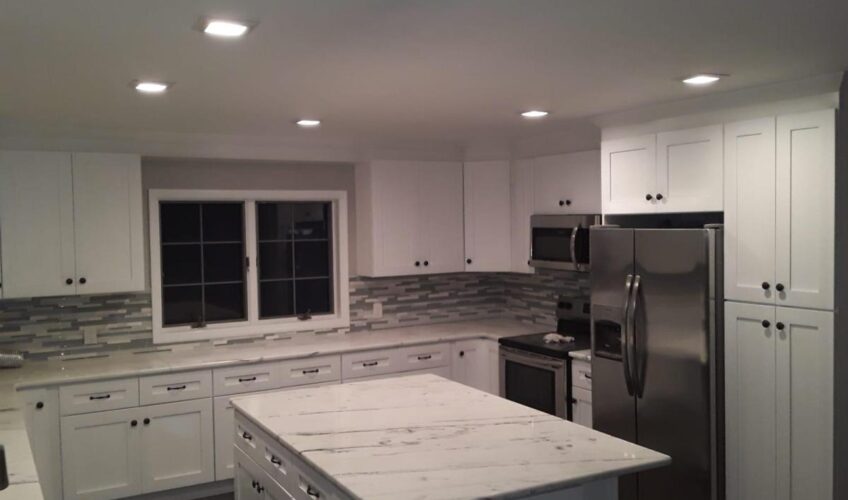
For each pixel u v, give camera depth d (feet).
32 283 14.01
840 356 10.51
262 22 7.25
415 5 6.81
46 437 13.41
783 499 11.14
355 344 16.71
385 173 17.63
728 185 11.82
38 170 14.02
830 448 10.51
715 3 6.89
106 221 14.66
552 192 16.65
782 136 11.02
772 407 11.25
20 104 11.63
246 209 17.24
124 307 15.83
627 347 12.72
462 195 18.57
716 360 11.82
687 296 11.89
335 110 12.69
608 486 7.85
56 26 7.27
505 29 7.67
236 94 11.03
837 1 6.87
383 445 8.49
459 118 13.88
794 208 10.89
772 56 9.09
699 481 11.84
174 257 16.65
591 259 13.69
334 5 6.76
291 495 8.89
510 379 16.22
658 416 12.44
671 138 12.76
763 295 11.32
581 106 12.68
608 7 6.97
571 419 14.69
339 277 18.38
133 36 7.68
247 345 16.94
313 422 9.54
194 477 14.85
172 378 14.58
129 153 14.84
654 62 9.33
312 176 17.92
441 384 11.79
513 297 19.83
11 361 14.37
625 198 13.75
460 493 6.96
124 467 14.17
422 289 19.31
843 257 10.50
